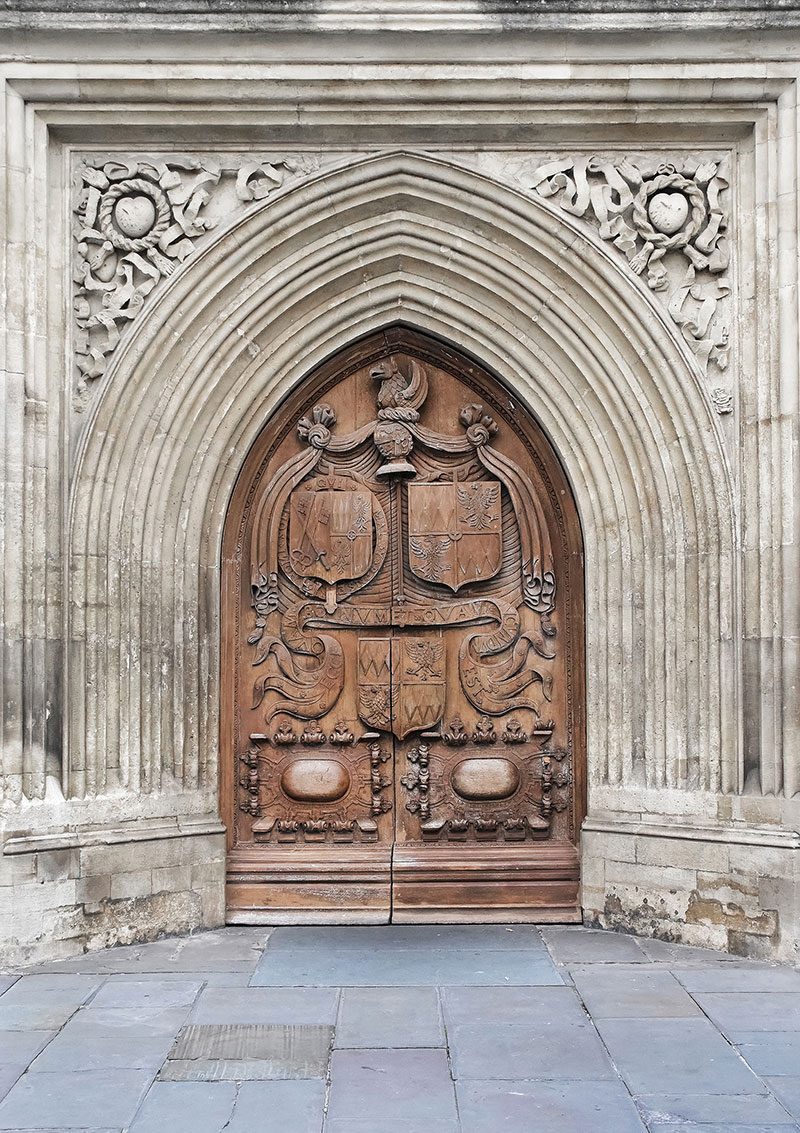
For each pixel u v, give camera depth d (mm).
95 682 5902
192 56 5766
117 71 5773
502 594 6504
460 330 6367
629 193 6023
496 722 6480
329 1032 4582
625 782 6133
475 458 6516
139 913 5918
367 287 6340
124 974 5367
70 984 5207
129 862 5879
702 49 5750
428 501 6504
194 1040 4504
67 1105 3914
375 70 5812
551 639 6484
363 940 5988
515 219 6086
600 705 6215
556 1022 4684
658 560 6082
